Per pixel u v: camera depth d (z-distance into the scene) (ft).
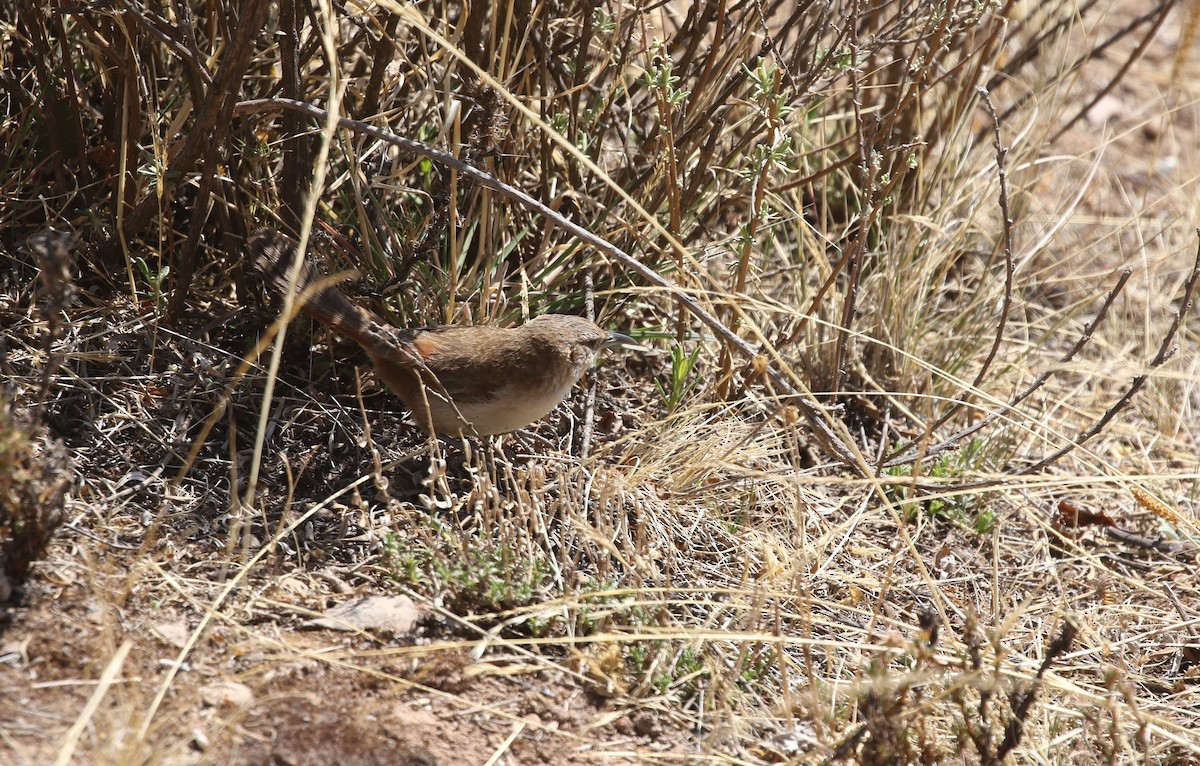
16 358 27.25
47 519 22.00
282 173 30.76
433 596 24.62
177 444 27.09
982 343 37.99
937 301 38.60
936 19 31.32
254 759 19.70
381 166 31.45
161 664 21.20
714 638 23.84
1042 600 29.76
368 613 23.62
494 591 24.26
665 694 23.61
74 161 30.68
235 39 25.94
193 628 22.33
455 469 29.07
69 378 27.27
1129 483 31.30
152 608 22.50
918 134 37.04
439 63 31.60
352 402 29.96
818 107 40.52
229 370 29.14
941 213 37.78
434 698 22.24
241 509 25.85
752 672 24.80
